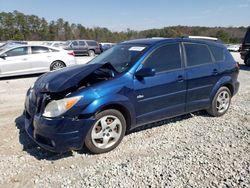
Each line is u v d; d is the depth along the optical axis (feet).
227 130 16.43
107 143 13.38
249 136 15.52
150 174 11.37
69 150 12.51
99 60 16.37
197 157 12.87
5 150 13.44
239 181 10.91
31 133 13.25
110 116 13.25
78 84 12.96
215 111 18.54
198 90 16.94
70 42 86.74
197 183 10.76
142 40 16.81
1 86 29.73
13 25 262.47
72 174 11.43
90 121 12.41
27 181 10.91
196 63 16.94
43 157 12.82
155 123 17.34
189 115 19.12
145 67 14.39
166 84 15.07
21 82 32.24
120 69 14.24
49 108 12.17
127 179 11.01
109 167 11.98
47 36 275.80
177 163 12.29
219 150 13.65
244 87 30.07
